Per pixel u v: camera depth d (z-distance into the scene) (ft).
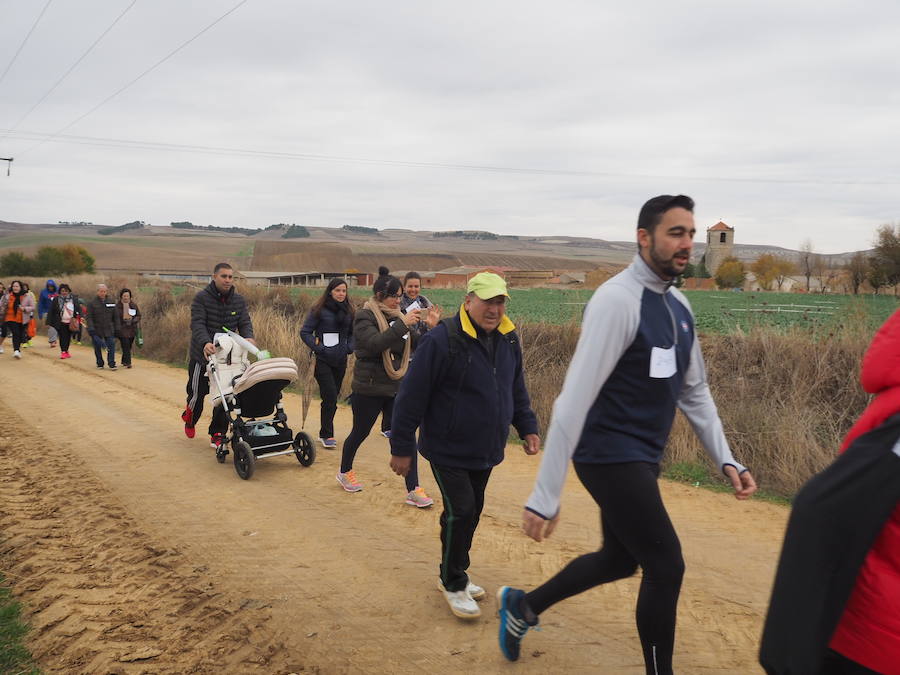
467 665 11.24
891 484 5.97
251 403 23.61
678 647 11.67
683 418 24.13
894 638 6.06
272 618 12.86
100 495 20.35
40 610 13.33
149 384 42.83
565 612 13.01
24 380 44.16
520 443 27.66
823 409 25.17
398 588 14.20
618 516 9.12
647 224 8.96
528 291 157.58
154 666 11.29
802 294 133.49
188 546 16.49
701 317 61.00
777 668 6.50
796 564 6.42
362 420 20.80
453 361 12.59
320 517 18.70
